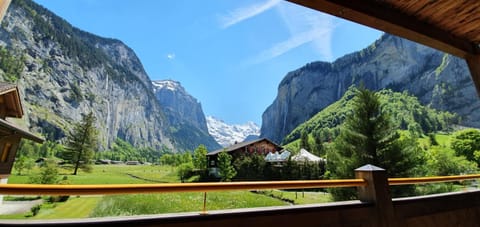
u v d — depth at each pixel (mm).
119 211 10742
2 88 9195
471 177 3275
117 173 49312
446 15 2283
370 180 2311
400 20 2205
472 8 2189
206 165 36688
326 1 1862
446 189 12758
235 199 14023
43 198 15219
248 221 1734
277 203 14344
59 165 42938
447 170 19188
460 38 2705
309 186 2029
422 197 2627
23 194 1269
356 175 2473
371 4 2062
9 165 9695
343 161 14852
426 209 2596
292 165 24297
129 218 1443
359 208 2168
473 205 3043
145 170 57969
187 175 37125
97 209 11336
